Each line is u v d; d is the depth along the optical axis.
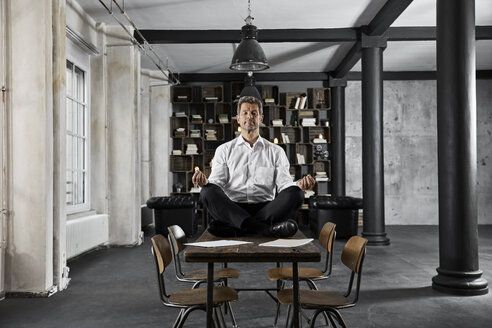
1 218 4.59
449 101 4.84
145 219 11.22
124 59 8.16
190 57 10.88
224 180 2.90
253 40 6.29
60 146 4.95
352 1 7.40
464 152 4.77
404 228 11.78
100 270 6.05
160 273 2.57
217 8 7.58
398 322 3.75
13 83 4.64
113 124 8.18
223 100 12.94
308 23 8.39
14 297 4.59
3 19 4.62
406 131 12.99
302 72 12.55
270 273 3.47
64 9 5.07
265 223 2.63
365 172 8.45
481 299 4.51
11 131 4.64
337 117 12.54
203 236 2.64
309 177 2.57
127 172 8.17
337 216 9.21
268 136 12.64
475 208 4.80
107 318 3.89
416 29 8.62
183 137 12.40
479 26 8.66
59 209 4.93
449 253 4.82
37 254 4.62
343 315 3.95
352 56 10.04
